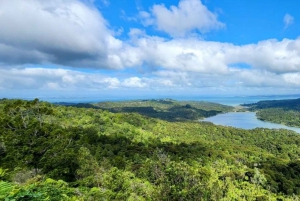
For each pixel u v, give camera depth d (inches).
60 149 925.2
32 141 914.1
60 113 2471.7
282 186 1498.5
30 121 992.2
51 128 1081.4
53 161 855.1
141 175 884.6
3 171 342.6
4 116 1006.4
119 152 1686.8
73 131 1733.5
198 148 2329.0
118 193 749.3
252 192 1296.8
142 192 704.4
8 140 885.8
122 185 802.8
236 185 1403.8
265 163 1978.3
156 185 354.3
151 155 1696.6
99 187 800.3
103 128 2502.5
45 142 924.0
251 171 1617.9
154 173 434.0
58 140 975.6
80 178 887.1
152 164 499.5
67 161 892.6
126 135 2536.9
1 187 208.8
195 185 330.0
